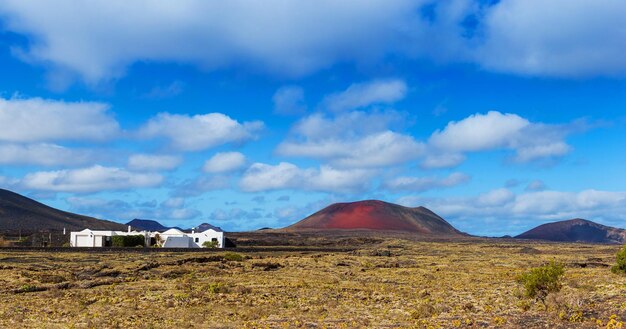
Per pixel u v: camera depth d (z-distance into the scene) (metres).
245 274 68.88
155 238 142.12
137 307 40.91
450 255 120.69
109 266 71.25
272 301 44.50
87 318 36.22
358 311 38.69
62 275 63.59
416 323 31.42
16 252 101.19
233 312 38.97
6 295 48.56
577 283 48.34
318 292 50.62
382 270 78.12
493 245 180.75
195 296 47.03
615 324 26.67
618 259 59.56
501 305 38.91
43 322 34.88
